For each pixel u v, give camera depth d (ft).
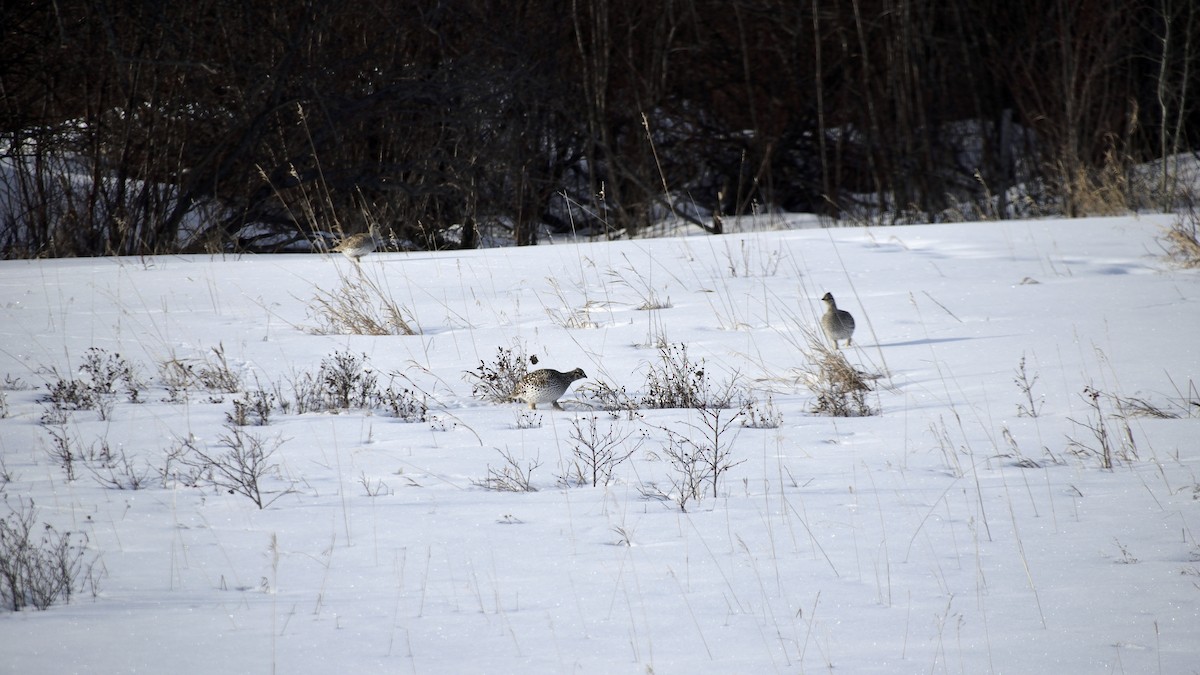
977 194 339.77
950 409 96.53
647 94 329.72
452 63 273.54
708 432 90.84
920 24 358.84
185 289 154.30
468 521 67.97
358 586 57.06
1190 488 73.20
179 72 249.75
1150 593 56.13
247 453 81.66
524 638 50.65
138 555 61.57
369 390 102.83
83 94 249.55
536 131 299.58
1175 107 341.21
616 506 71.15
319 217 256.73
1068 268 164.35
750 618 53.26
